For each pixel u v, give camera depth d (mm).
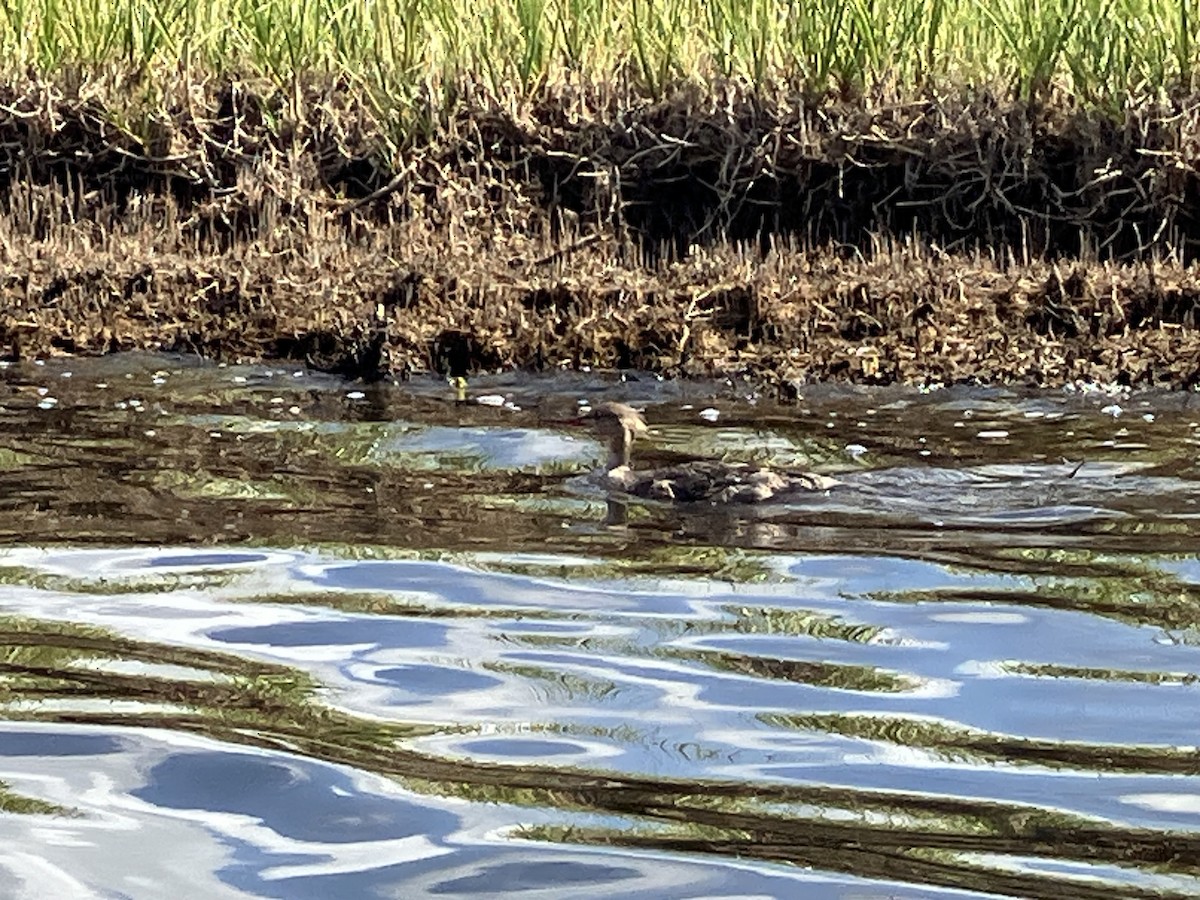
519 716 7215
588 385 13281
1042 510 10016
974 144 15703
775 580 8906
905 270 14781
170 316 14328
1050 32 16203
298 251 15477
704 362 13539
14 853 6129
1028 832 6172
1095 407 12469
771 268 14789
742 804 6414
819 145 15789
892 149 15797
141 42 17281
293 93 16922
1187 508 10023
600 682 7574
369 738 7020
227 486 10594
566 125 16547
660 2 17328
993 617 8312
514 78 16969
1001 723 7109
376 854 6090
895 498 10328
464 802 6457
